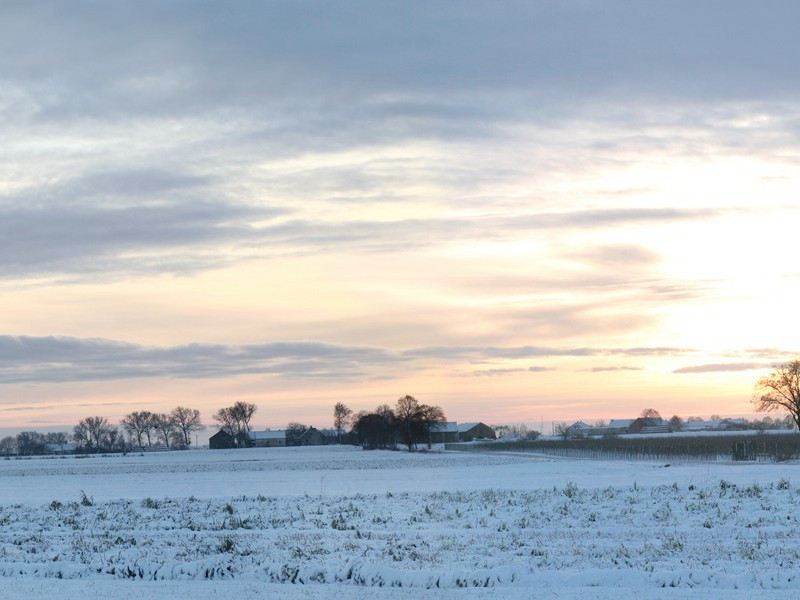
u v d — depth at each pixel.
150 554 26.64
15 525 36.88
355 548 26.72
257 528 33.75
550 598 19.11
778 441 104.81
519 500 41.41
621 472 67.75
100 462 154.00
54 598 20.11
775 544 25.80
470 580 21.50
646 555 24.03
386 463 110.69
